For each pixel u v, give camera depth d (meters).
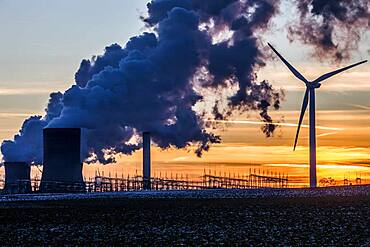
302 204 184.75
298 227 137.38
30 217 165.25
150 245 120.56
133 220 154.88
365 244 117.81
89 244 122.75
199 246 118.62
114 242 124.25
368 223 142.12
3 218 163.62
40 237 130.88
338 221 145.62
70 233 135.62
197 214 164.62
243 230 134.88
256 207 179.50
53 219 160.12
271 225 141.25
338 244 117.94
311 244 118.31
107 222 152.12
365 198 199.88
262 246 117.25
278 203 190.25
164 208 182.50
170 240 125.06
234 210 172.62
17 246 121.75
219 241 122.75
